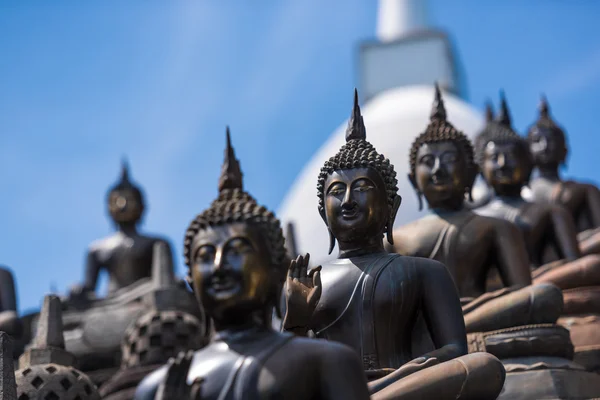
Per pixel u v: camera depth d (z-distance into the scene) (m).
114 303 23.27
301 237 40.72
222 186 13.02
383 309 13.71
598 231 23.50
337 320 13.80
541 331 16.67
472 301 17.05
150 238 26.52
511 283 17.39
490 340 16.70
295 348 10.92
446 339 13.58
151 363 19.67
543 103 25.92
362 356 13.62
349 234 14.24
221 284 11.15
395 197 14.48
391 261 14.04
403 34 50.84
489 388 12.88
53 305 16.02
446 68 49.00
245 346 11.01
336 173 14.43
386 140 41.12
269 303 11.37
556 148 25.22
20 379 15.03
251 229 11.34
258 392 10.66
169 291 22.09
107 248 26.31
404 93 46.69
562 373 16.36
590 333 19.44
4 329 23.00
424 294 13.86
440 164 17.77
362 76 49.09
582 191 24.78
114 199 26.67
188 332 20.02
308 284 12.70
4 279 24.78
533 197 24.91
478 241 17.42
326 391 10.80
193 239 11.41
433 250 17.33
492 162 21.75
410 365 13.07
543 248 21.55
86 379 15.36
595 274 20.11
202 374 10.80
